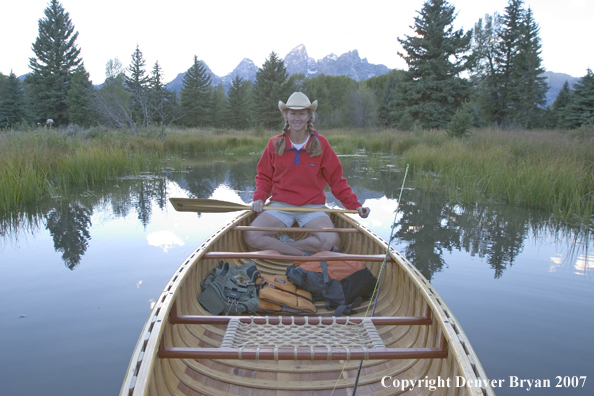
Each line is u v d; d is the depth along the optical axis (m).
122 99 25.86
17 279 3.66
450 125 15.89
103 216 6.07
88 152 9.95
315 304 3.09
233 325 2.13
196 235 5.13
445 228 5.42
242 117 48.91
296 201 3.74
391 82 42.38
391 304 3.01
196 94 49.06
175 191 8.30
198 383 2.13
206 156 17.38
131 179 9.93
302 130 3.62
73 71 40.50
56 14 40.31
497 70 35.72
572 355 2.50
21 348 2.56
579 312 3.05
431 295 2.22
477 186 7.91
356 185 9.16
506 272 3.87
